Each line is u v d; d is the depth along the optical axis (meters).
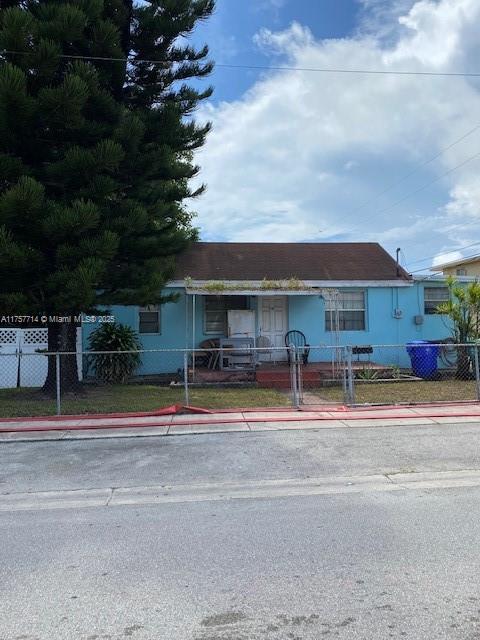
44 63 10.06
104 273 11.41
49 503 5.63
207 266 17.88
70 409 10.64
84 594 3.58
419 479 6.24
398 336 17.70
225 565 3.98
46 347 14.52
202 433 8.81
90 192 10.79
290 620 3.21
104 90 11.27
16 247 9.84
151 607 3.39
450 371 15.90
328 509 5.23
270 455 7.42
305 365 16.09
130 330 15.58
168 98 13.22
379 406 10.69
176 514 5.20
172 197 13.72
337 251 19.80
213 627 3.15
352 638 3.01
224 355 15.27
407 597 3.45
